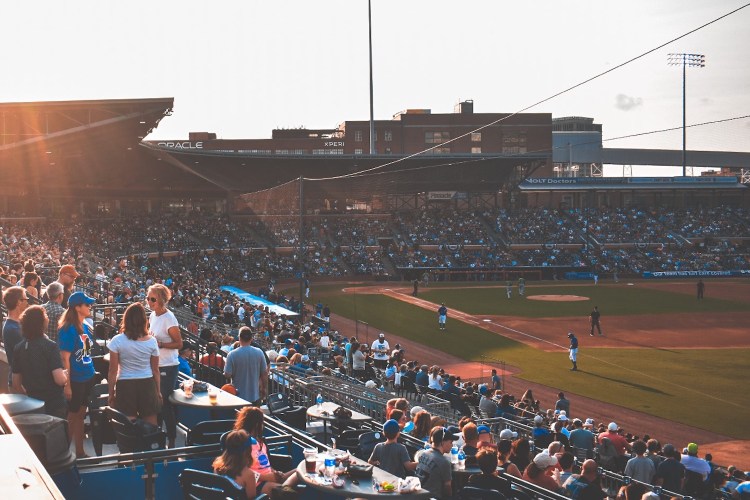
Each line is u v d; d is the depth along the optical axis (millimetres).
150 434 8367
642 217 100875
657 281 85812
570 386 32719
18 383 8430
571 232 96250
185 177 87438
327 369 19281
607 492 16656
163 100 51344
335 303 63438
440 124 118938
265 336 25969
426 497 7344
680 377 34500
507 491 9188
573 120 159500
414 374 26031
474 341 44625
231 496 6715
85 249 60344
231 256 83062
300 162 85250
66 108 50156
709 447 23984
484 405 22625
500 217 99562
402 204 103125
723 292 72938
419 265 88188
